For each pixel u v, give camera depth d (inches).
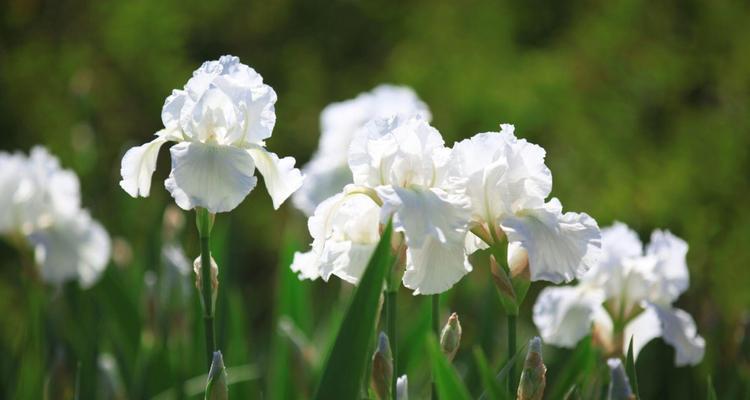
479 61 601.6
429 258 145.7
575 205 557.9
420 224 139.1
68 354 243.1
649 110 616.7
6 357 262.8
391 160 147.7
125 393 249.8
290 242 275.6
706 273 308.7
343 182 306.0
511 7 634.8
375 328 153.8
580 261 142.9
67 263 271.9
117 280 271.0
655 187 560.1
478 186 146.1
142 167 149.3
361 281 140.9
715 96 622.2
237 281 281.3
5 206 269.7
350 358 141.8
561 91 581.0
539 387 139.9
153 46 640.4
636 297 189.3
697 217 543.8
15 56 652.1
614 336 188.7
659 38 618.8
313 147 636.1
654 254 195.0
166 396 230.1
